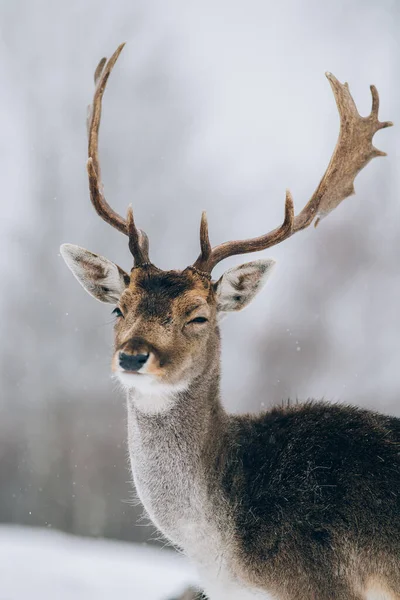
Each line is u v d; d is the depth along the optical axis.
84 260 8.12
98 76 9.82
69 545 13.13
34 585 10.47
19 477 18.88
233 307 8.17
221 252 8.20
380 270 27.94
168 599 9.16
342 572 7.22
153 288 7.62
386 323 25.73
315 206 8.73
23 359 23.27
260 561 7.32
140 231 8.34
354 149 8.91
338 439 7.63
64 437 19.52
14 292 25.25
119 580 10.91
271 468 7.58
